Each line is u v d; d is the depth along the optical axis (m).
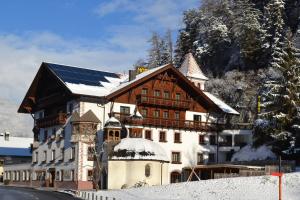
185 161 79.00
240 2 131.62
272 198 45.72
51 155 80.56
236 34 120.00
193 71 93.06
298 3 118.12
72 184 72.31
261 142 76.56
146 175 67.31
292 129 70.88
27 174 88.94
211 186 52.31
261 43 112.50
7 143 117.31
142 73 82.31
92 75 81.50
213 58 125.31
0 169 109.56
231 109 86.75
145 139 70.69
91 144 72.31
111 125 70.00
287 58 73.00
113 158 67.38
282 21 111.25
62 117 76.81
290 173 54.53
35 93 89.19
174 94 80.31
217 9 135.38
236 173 63.97
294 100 71.06
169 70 79.56
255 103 100.94
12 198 50.59
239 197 47.09
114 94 73.19
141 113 76.56
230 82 109.50
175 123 78.38
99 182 69.69
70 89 72.38
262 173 60.31
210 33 125.38
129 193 54.72
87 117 72.19
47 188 76.25
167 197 50.38
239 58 117.75
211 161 82.00
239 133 82.38
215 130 83.00
